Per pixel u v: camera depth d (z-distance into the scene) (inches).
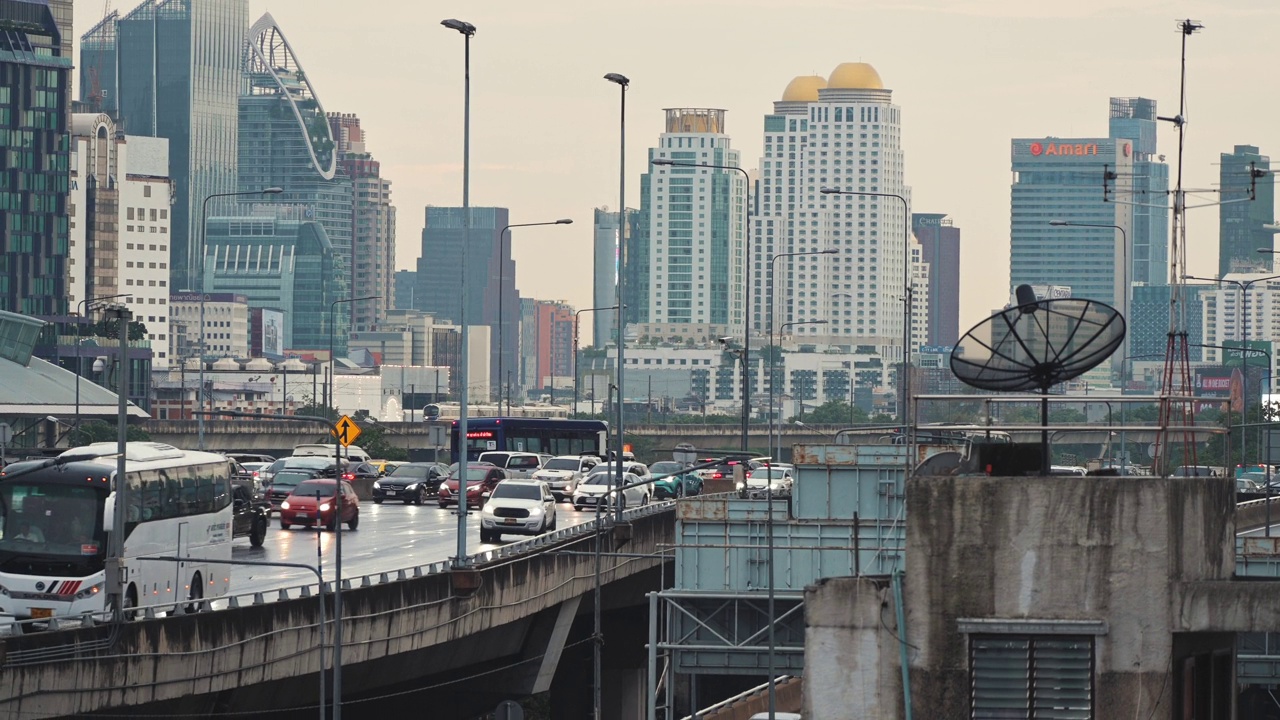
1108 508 1280.8
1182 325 2866.6
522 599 4510.3
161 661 2930.6
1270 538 3326.8
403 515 6584.6
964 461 1417.3
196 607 3508.9
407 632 3799.2
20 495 3117.6
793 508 3941.9
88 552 3083.2
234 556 4690.0
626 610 6417.3
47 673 2669.8
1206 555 1283.2
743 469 4281.5
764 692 4606.3
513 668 4911.4
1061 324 1411.2
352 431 4648.1
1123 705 1273.4
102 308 3469.5
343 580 3572.8
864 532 3855.8
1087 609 1280.8
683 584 3917.3
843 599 1315.2
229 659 3122.5
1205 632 1285.7
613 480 6983.3
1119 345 1403.8
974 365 1429.6
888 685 1306.6
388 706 4284.0
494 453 7746.1
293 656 3339.1
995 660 1289.4
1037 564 1284.4
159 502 3326.8
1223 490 1307.8
